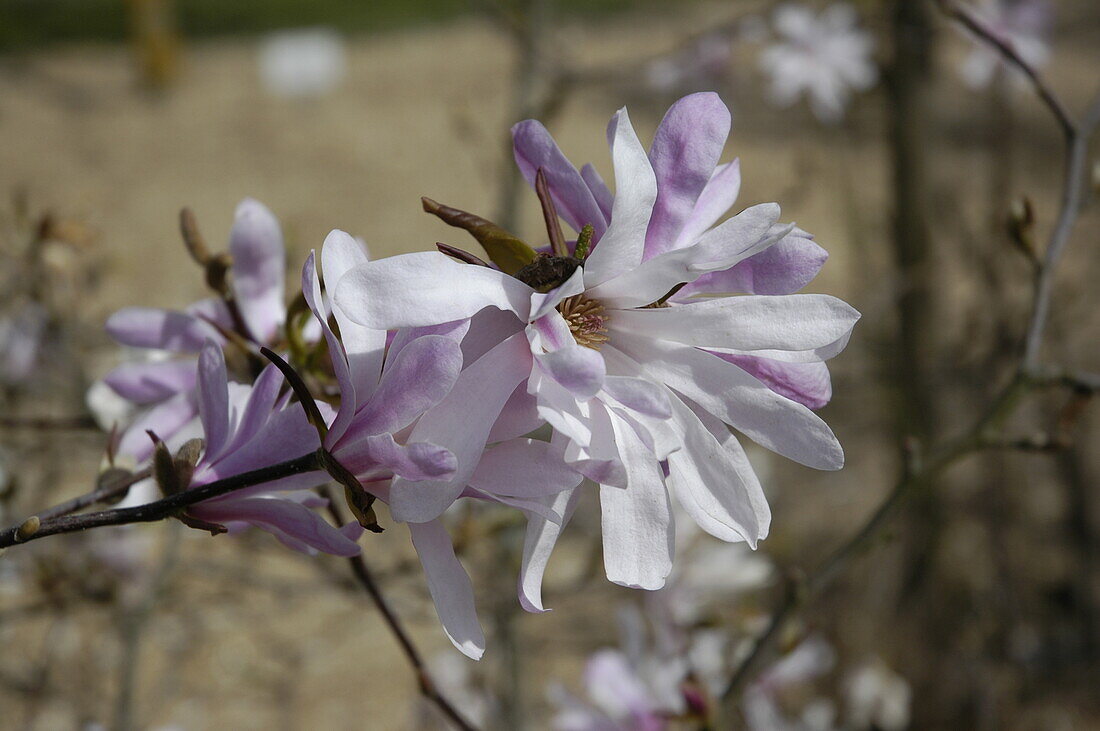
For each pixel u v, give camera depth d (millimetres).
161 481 490
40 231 890
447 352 461
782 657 673
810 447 485
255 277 589
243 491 496
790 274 489
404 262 463
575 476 472
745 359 501
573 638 1534
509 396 477
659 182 493
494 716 1129
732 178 513
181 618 1367
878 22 1350
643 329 493
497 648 1142
